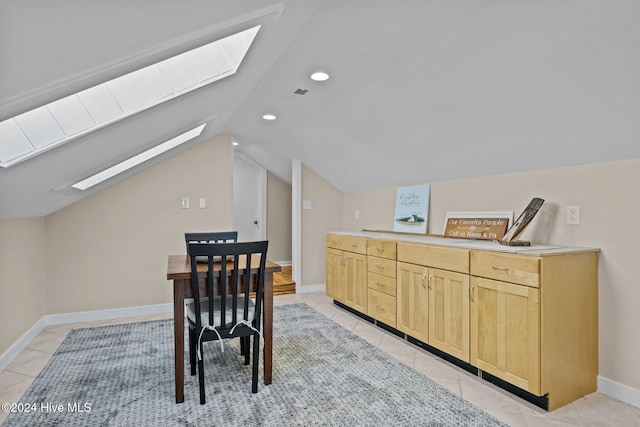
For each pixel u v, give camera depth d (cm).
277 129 411
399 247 302
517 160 258
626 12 140
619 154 204
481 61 196
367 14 170
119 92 181
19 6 77
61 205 334
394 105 274
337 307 408
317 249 495
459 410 197
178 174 399
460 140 272
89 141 197
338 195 507
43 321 339
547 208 247
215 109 278
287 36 188
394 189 405
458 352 244
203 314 221
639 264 200
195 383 228
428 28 182
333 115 333
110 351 279
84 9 86
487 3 159
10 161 170
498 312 216
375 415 192
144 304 385
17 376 237
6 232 260
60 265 354
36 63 103
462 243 260
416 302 283
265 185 645
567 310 204
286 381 230
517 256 205
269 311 224
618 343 210
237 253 207
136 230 381
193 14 114
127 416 190
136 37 114
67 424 182
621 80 166
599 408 199
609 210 213
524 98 206
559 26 158
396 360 263
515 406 201
